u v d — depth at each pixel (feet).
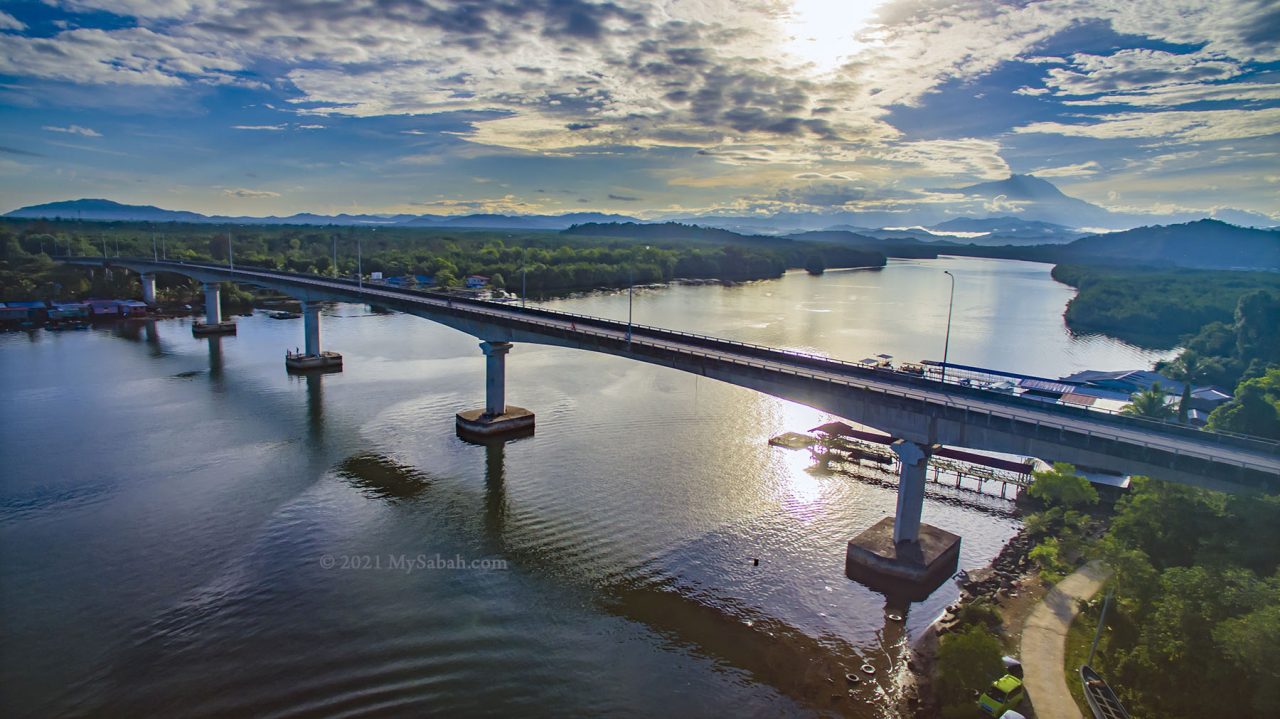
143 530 207.31
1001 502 244.63
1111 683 140.15
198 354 461.37
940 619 169.89
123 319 606.14
